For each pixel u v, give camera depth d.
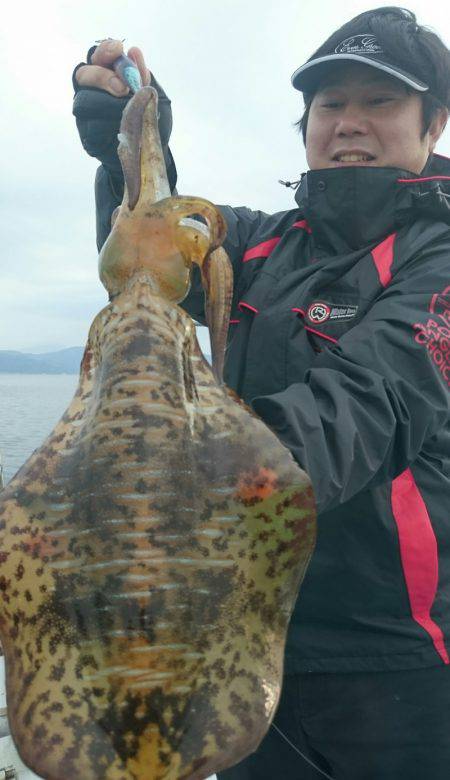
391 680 0.70
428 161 0.84
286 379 0.72
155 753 0.36
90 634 0.37
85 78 0.70
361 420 0.49
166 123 0.75
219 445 0.40
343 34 0.81
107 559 0.38
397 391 0.54
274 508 0.39
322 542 0.70
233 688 0.37
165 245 0.44
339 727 0.72
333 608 0.71
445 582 0.72
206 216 0.45
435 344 0.58
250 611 0.39
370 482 0.53
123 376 0.40
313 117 0.82
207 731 0.36
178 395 0.40
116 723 0.36
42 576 0.38
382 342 0.56
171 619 0.37
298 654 0.72
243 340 0.79
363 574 0.69
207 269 0.47
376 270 0.70
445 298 0.62
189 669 0.37
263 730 0.37
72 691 0.37
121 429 0.39
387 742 0.70
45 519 0.39
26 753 0.36
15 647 0.38
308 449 0.45
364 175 0.74
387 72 0.73
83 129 0.71
